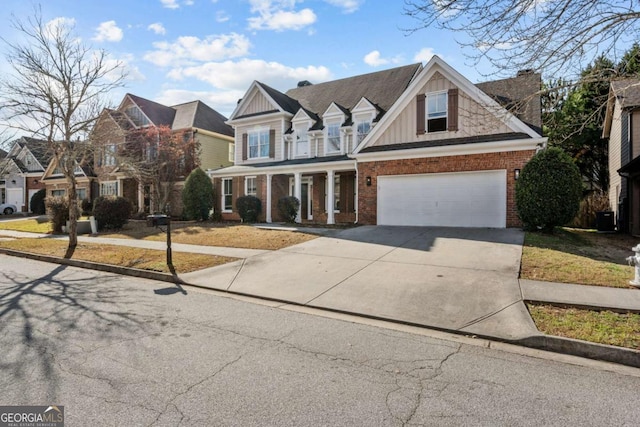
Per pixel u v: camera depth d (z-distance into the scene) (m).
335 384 3.39
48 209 17.66
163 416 2.85
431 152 13.41
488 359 4.00
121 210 17.56
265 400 3.10
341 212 18.53
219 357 3.97
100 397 3.13
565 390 3.32
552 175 10.72
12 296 6.52
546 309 5.31
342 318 5.44
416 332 4.84
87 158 13.71
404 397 3.16
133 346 4.25
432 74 13.97
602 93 13.16
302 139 19.75
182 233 14.81
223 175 20.02
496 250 8.85
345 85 21.42
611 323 4.72
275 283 7.24
